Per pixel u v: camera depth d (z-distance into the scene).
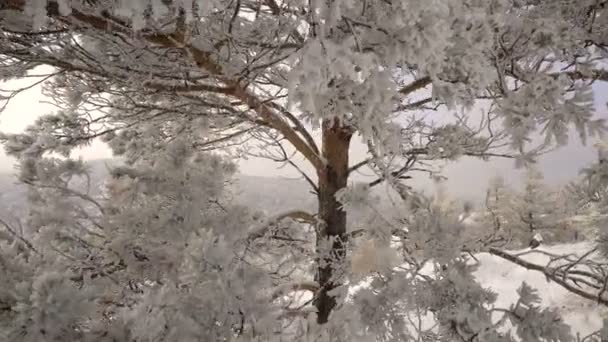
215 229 2.22
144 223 2.15
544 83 1.74
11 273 1.60
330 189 3.79
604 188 2.21
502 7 1.68
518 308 1.99
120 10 1.00
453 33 1.41
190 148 2.49
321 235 3.76
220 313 1.40
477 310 1.92
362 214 2.13
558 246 9.80
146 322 1.34
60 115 3.27
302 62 1.12
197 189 2.34
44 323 1.24
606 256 2.65
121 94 2.77
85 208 2.37
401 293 1.90
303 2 1.19
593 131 1.73
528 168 2.40
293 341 1.60
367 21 1.27
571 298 8.84
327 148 3.73
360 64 1.15
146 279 2.17
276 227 3.47
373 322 1.88
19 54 1.88
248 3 1.66
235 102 3.31
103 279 2.09
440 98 1.54
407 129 3.32
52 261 1.76
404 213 2.09
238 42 1.74
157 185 2.32
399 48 1.25
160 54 1.97
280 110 3.22
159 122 3.67
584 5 2.01
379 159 1.74
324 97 1.39
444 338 1.92
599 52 2.03
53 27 1.80
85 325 1.58
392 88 1.33
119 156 3.75
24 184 2.35
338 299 2.05
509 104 1.82
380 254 1.97
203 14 1.02
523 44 1.90
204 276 1.38
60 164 2.32
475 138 3.28
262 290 1.68
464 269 2.03
